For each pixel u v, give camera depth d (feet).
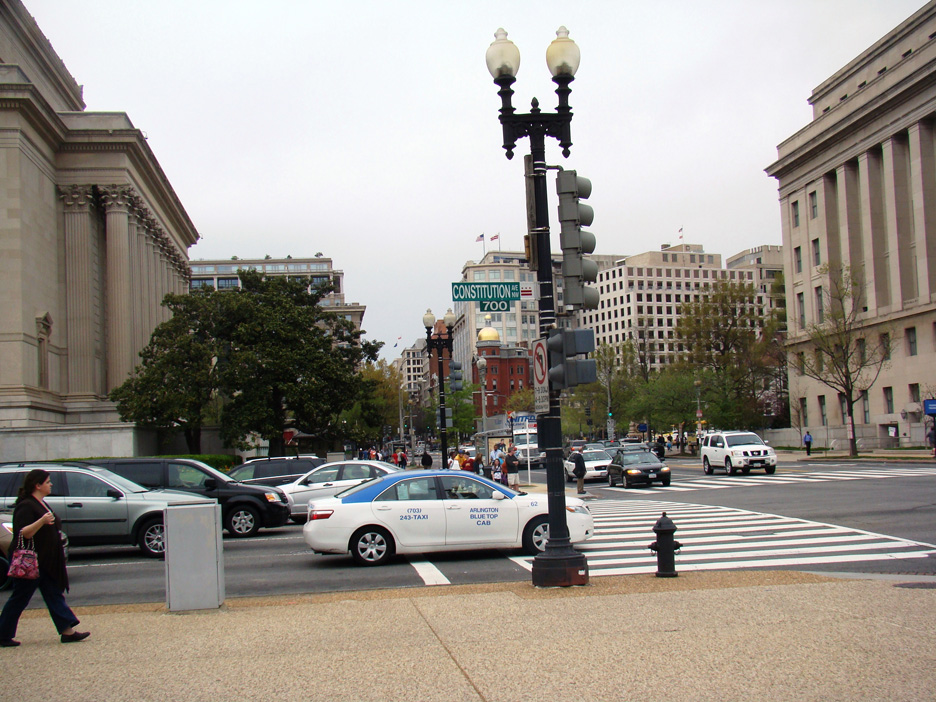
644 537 55.93
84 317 178.29
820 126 245.24
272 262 521.24
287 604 34.73
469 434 333.62
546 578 35.12
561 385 35.22
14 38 184.24
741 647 22.71
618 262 590.55
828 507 70.85
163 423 146.41
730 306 270.26
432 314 105.40
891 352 210.38
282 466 84.69
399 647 24.38
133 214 195.00
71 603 39.27
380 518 47.85
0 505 54.03
